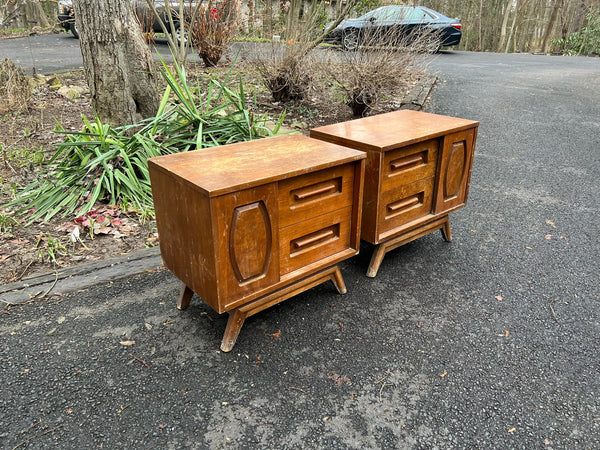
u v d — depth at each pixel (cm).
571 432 166
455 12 2295
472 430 166
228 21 717
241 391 183
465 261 284
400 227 262
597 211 352
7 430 164
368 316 231
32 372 191
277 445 160
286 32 582
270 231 196
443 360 201
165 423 168
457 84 800
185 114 394
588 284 258
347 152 218
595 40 1614
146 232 306
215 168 194
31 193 344
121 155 345
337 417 171
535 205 363
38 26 1473
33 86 593
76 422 168
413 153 249
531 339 214
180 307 233
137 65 401
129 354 203
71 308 233
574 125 573
